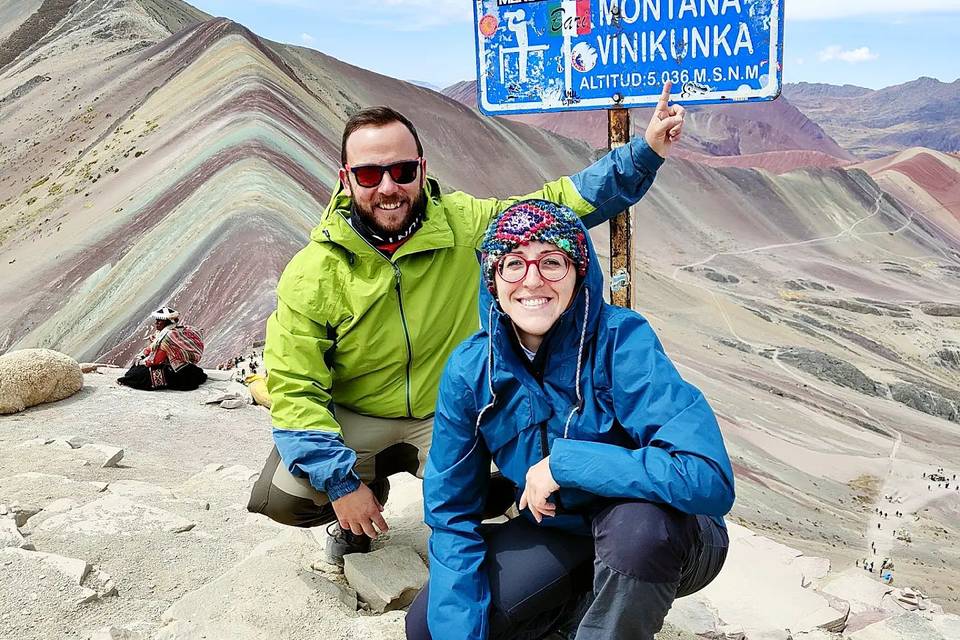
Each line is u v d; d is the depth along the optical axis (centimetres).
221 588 326
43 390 851
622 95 397
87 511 419
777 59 364
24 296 5722
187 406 904
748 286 16938
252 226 4812
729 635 391
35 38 15162
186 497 500
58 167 9588
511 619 253
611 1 388
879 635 453
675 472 217
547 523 256
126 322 4469
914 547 6128
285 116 8288
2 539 356
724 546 257
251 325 3488
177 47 11900
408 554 370
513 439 256
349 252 327
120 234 6012
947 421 11238
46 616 302
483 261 245
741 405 9931
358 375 353
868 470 8456
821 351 13188
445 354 355
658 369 232
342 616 317
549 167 18550
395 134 312
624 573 222
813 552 4909
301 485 335
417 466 383
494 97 425
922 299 17650
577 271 236
